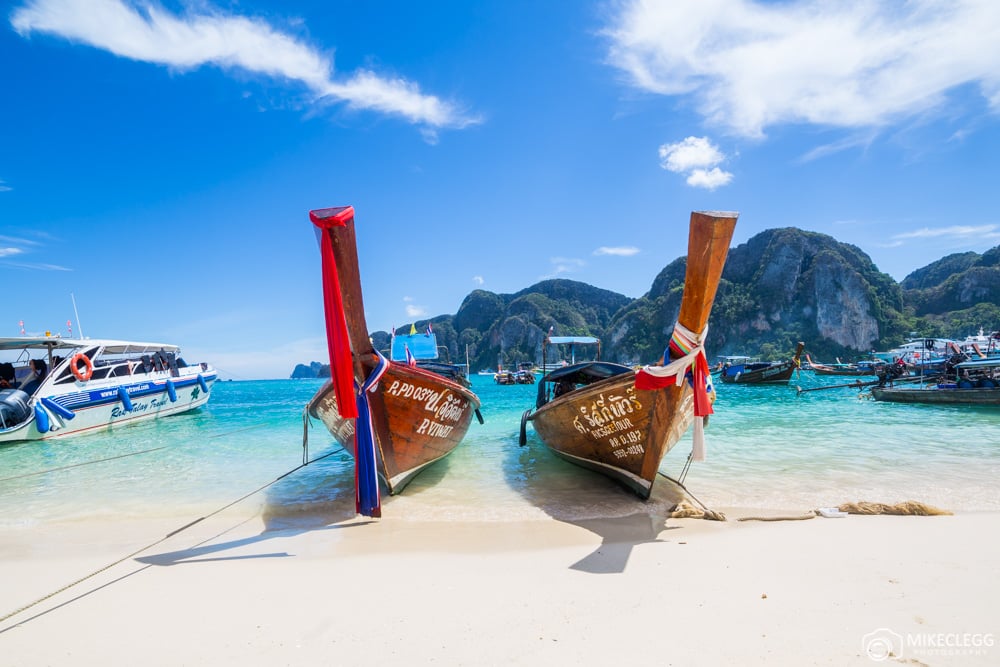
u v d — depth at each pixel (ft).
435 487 25.61
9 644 10.17
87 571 14.80
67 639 10.31
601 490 24.56
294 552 16.20
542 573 13.35
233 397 117.19
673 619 10.07
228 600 12.11
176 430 50.98
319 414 27.55
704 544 15.52
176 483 27.71
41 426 45.11
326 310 16.97
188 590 12.91
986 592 10.86
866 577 12.02
